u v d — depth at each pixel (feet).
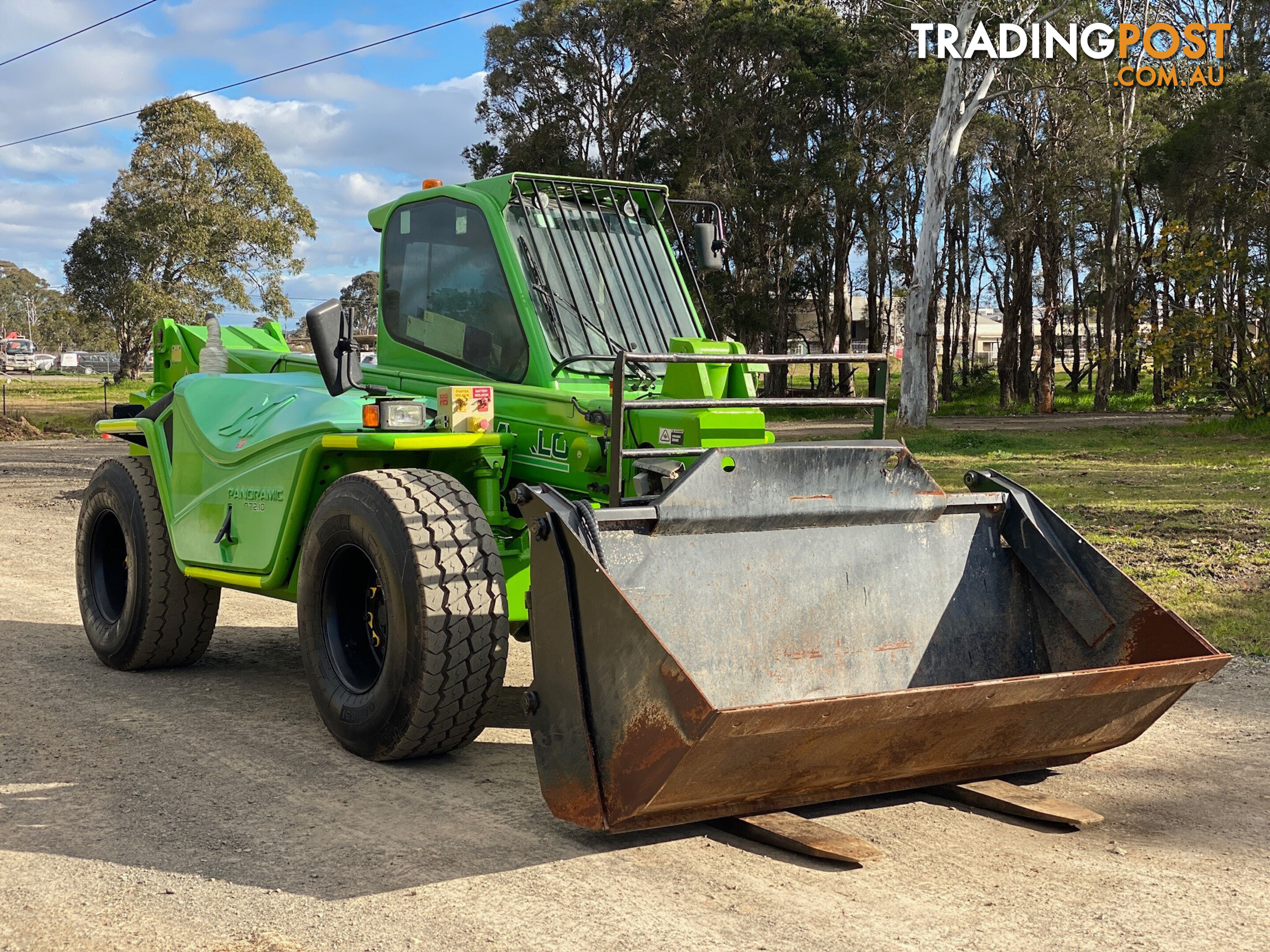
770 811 12.67
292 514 16.52
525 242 17.62
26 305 537.65
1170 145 116.16
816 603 14.12
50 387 225.56
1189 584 27.71
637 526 13.01
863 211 165.17
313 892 11.07
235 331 24.34
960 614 15.14
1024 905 10.97
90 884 11.26
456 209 18.38
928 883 11.50
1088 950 10.02
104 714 17.69
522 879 11.43
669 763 10.92
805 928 10.36
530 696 12.51
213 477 18.38
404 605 14.21
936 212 107.04
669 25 150.71
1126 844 12.67
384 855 12.01
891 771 12.82
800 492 14.02
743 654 13.52
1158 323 106.83
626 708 11.35
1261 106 110.73
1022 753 13.62
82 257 236.63
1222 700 18.94
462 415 15.81
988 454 73.97
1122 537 34.88
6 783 14.33
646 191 19.16
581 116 160.45
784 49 146.00
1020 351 198.08
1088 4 134.72
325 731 16.80
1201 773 15.24
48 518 43.11
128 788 14.12
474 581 14.29
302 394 17.49
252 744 16.06
